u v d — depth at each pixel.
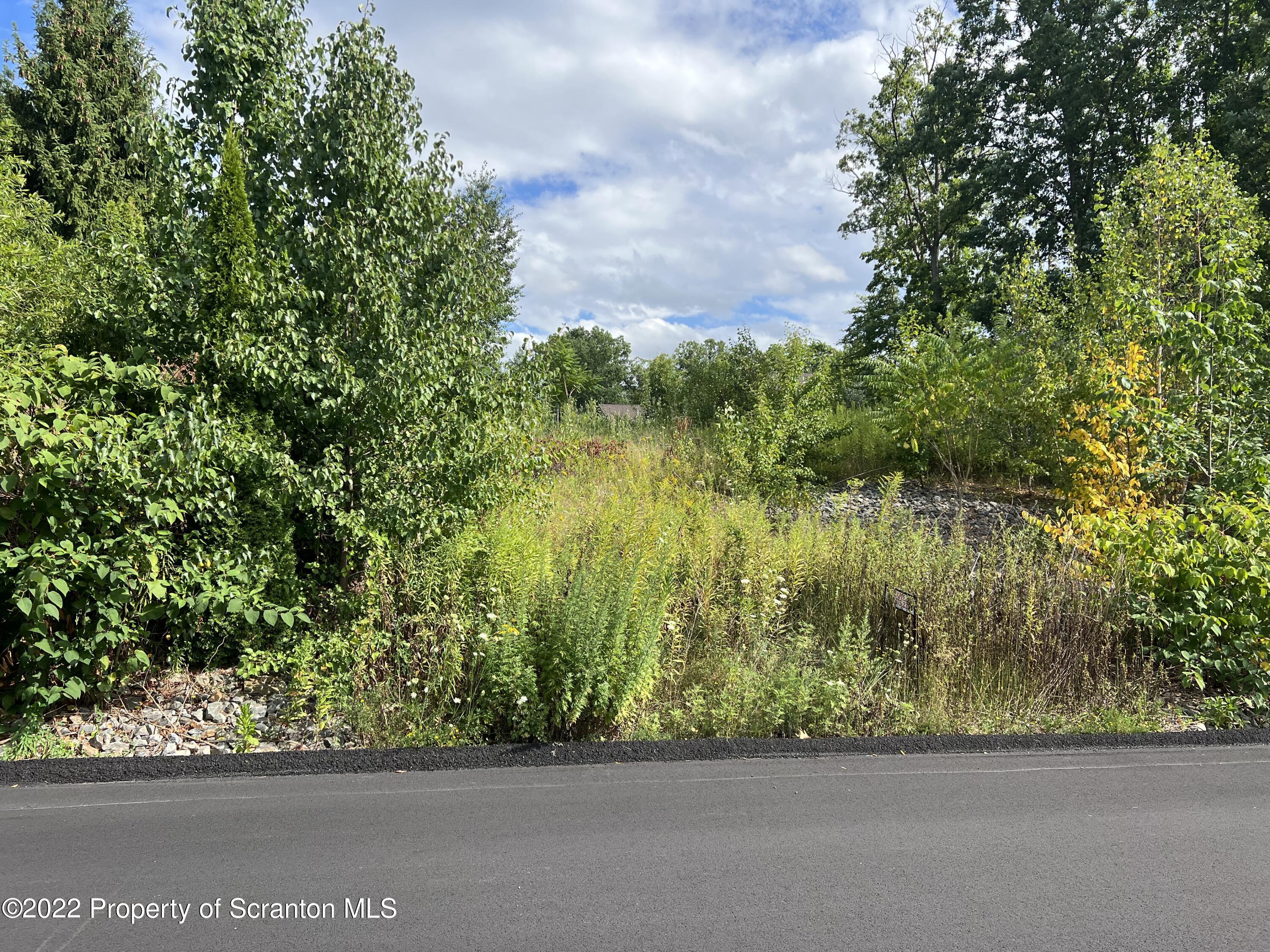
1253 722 5.49
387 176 5.77
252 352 4.99
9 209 7.25
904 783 4.02
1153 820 3.66
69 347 5.37
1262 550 6.05
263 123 5.61
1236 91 18.42
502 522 6.10
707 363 17.47
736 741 4.40
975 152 25.97
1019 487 12.34
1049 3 23.12
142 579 4.63
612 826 3.42
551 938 2.57
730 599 6.45
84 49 23.45
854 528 7.75
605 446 13.04
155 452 4.54
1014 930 2.70
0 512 4.28
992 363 12.23
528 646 4.77
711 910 2.76
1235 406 7.43
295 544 5.93
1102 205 11.19
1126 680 5.79
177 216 5.36
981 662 5.88
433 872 2.98
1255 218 10.42
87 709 4.77
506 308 6.70
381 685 4.94
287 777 3.86
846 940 2.60
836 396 17.11
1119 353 9.45
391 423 5.65
